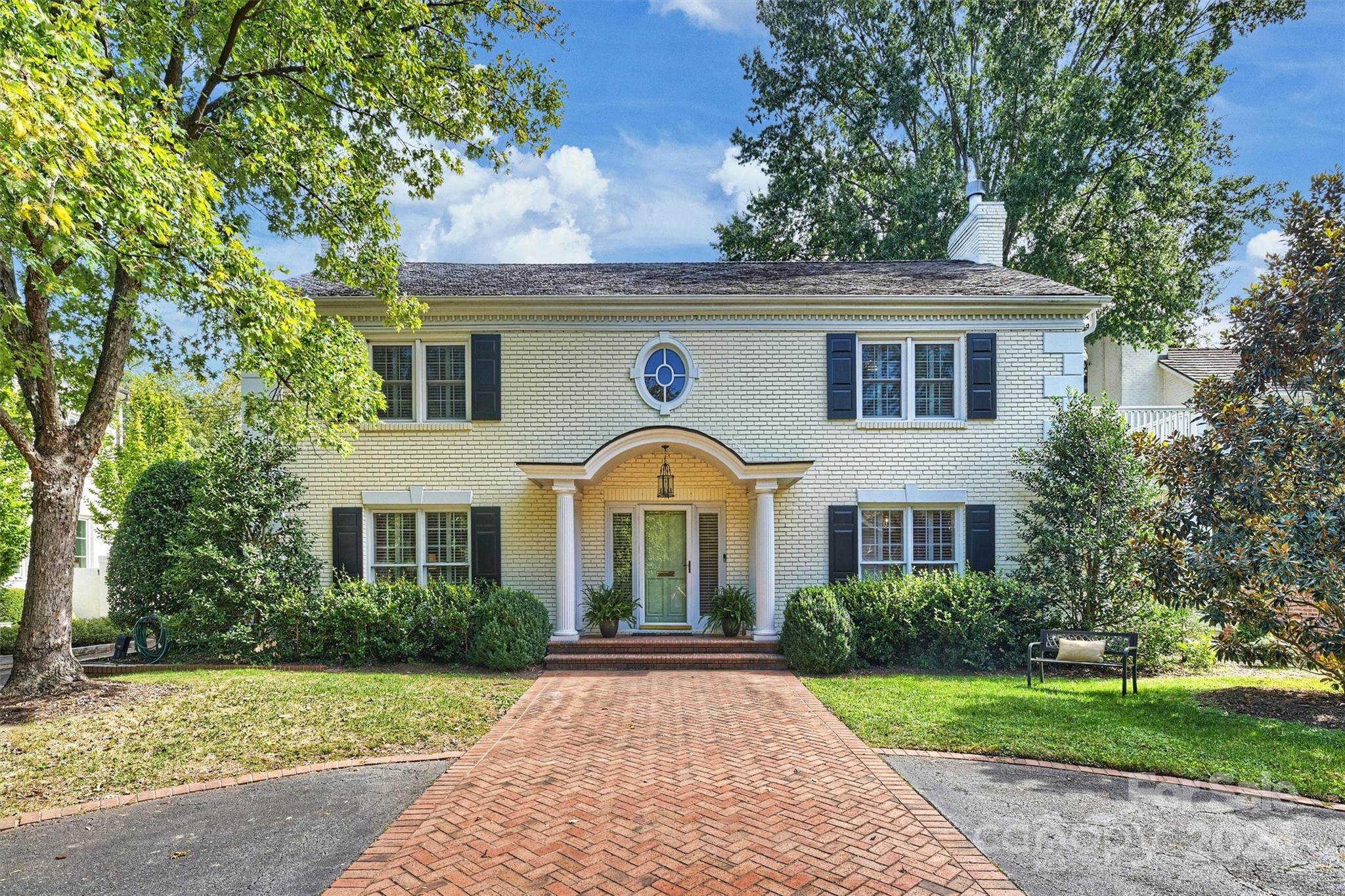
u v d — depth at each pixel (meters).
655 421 12.88
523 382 12.88
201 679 9.53
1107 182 20.92
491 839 4.84
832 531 12.66
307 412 10.70
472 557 12.66
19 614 16.64
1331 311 8.57
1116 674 10.60
